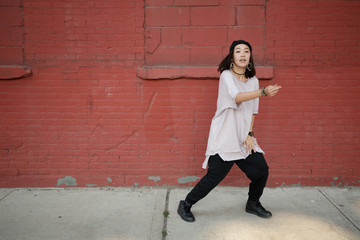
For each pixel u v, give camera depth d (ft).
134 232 8.79
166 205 10.55
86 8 11.42
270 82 11.75
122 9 11.44
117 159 12.07
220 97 9.13
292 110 11.85
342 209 10.21
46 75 11.63
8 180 11.99
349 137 11.90
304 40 11.55
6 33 11.41
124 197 11.21
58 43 11.52
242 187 12.17
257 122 11.95
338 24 11.45
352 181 12.06
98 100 11.79
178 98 11.77
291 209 10.23
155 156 12.05
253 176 9.04
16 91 11.64
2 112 11.72
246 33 11.53
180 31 11.53
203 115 11.82
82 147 11.98
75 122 11.86
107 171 12.11
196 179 12.13
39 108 11.76
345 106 11.77
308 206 10.46
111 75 11.68
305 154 12.03
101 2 11.41
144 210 10.16
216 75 11.44
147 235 8.63
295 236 8.55
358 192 11.62
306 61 11.62
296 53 11.60
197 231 8.82
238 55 8.66
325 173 12.08
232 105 8.66
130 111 11.84
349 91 11.70
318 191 11.74
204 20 11.50
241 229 8.93
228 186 12.23
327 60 11.60
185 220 9.41
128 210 10.16
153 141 12.00
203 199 11.07
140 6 11.42
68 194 11.48
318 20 11.47
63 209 10.21
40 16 11.41
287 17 11.46
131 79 11.69
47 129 11.86
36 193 11.55
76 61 11.60
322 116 11.84
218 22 11.50
